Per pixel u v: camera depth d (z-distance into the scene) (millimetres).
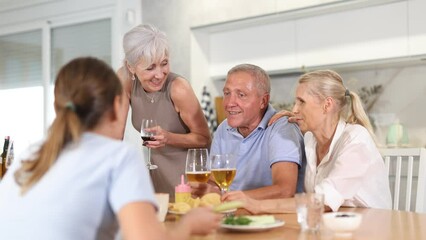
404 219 1605
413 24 3527
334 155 1990
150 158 2621
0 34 5645
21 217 1114
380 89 3973
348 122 2062
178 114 2586
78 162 1123
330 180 1846
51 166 1138
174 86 2514
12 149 2705
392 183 3555
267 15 4012
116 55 4852
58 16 5234
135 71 2426
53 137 1148
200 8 4375
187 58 4457
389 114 3934
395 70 3906
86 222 1104
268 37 4195
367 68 4035
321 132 2027
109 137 1234
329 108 1988
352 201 1932
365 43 3732
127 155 1143
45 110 5305
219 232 1427
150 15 4695
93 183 1108
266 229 1445
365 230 1424
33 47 5426
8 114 5609
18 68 5535
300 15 3971
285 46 4102
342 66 3895
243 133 2275
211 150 2379
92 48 5047
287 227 1489
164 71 2420
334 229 1423
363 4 3682
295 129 2162
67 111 1163
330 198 1781
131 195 1087
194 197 1938
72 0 5129
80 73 1184
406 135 3758
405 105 3863
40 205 1104
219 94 4652
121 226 1082
